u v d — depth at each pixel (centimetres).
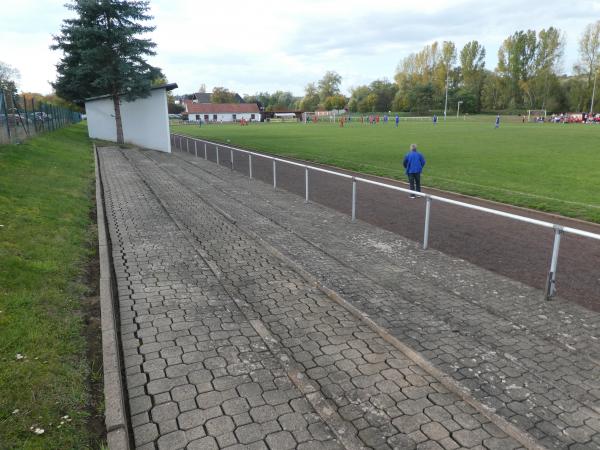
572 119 8156
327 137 4106
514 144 3183
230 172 1905
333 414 366
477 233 979
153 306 570
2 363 390
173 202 1228
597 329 534
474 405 381
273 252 800
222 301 589
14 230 718
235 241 866
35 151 1611
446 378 414
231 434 343
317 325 529
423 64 12731
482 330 524
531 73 10644
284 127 6712
